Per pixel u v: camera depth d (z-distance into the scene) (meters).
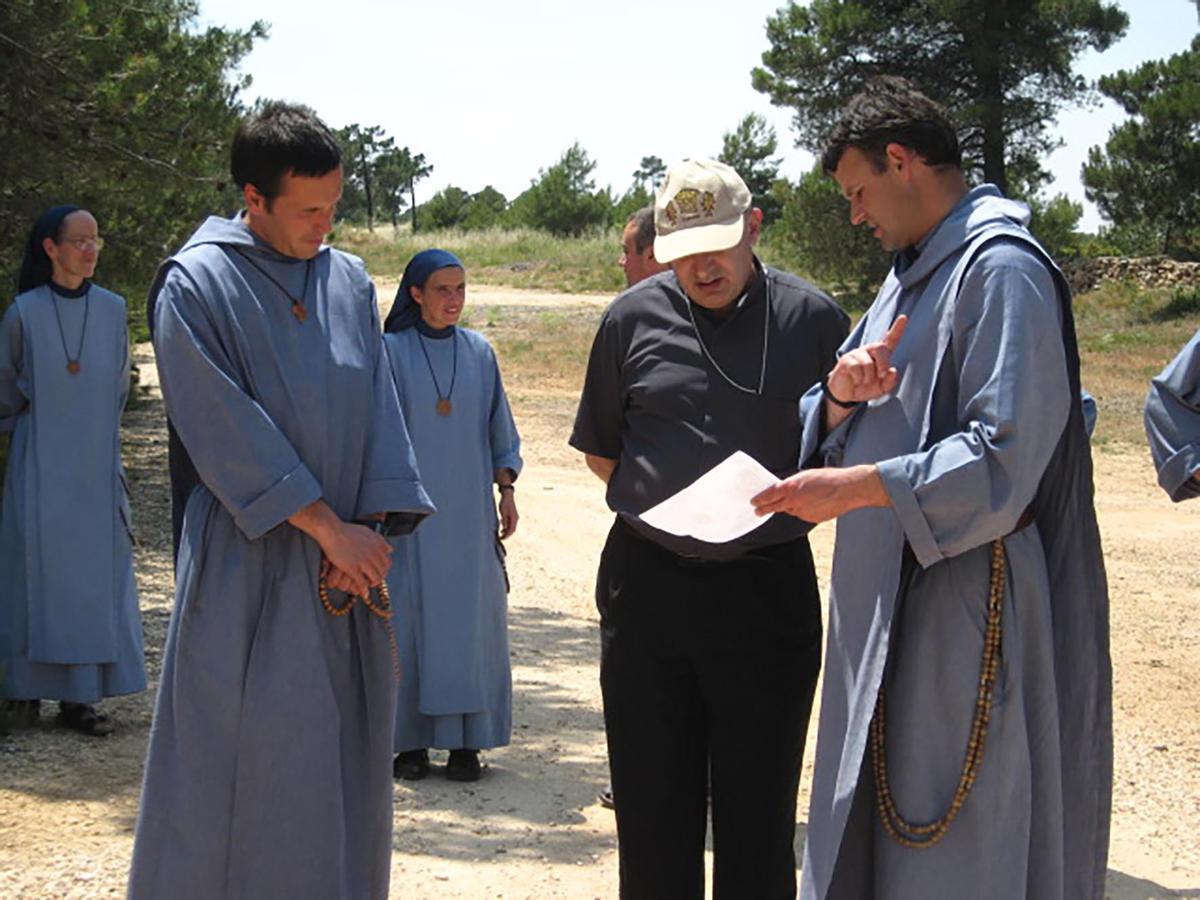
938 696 3.14
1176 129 35.16
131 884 3.50
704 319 3.82
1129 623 9.27
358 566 3.47
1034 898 3.19
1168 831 5.57
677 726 3.85
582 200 65.88
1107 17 34.81
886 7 36.34
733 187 3.70
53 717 6.46
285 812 3.48
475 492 5.91
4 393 6.23
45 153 9.52
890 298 3.33
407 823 5.25
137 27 10.05
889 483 3.00
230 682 3.47
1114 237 42.94
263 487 3.41
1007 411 2.96
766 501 3.07
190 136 10.11
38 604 6.12
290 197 3.48
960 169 3.27
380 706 3.66
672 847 3.88
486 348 6.13
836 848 3.21
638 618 3.81
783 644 3.78
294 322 3.55
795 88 37.06
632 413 3.90
